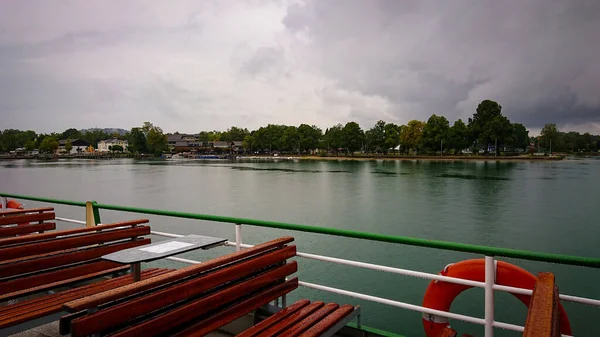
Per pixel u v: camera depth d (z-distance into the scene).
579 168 74.62
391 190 39.31
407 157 119.00
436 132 115.31
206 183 48.28
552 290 2.12
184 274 2.41
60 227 18.17
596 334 9.06
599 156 173.75
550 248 17.55
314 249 15.08
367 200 32.06
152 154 177.00
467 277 3.44
